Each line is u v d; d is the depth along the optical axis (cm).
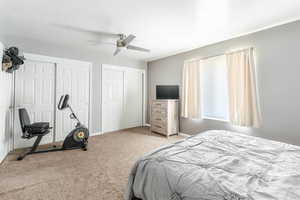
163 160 120
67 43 344
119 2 193
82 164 241
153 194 109
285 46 249
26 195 165
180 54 423
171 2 193
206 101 368
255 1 190
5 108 266
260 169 107
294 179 94
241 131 305
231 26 260
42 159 259
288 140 248
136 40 326
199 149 144
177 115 419
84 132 318
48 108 348
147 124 539
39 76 337
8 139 288
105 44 351
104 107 438
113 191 173
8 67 255
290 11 213
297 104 239
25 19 236
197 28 268
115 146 327
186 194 90
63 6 202
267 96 269
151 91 522
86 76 400
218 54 338
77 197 163
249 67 284
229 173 101
